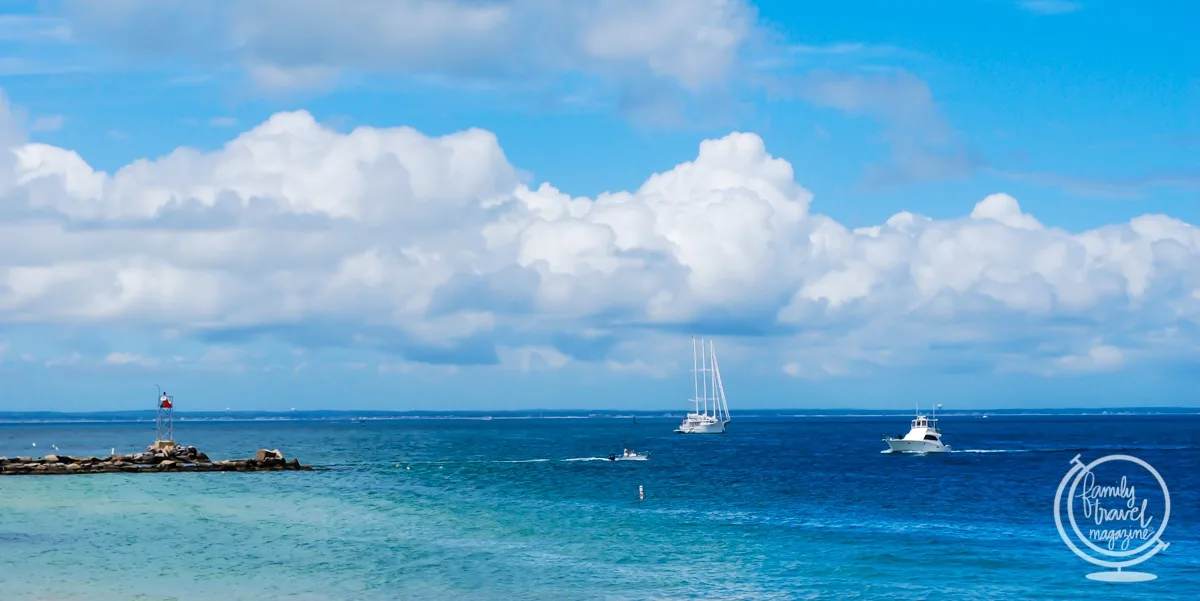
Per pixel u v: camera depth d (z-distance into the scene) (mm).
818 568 49781
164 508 74562
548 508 75500
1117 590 45031
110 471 110500
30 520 67062
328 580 46438
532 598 43062
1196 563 51312
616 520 67875
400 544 56781
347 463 137250
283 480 102875
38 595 43094
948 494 87312
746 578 47344
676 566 50281
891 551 54688
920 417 159375
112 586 44938
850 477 108250
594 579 47000
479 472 117562
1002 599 43469
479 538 59156
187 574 47688
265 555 52938
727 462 138750
